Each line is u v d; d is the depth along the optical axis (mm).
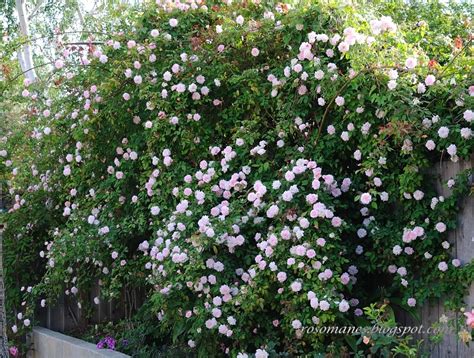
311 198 3781
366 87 3812
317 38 4043
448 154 3666
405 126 3523
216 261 4102
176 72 4703
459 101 3418
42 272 6020
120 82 5055
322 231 3768
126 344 4926
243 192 4367
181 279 4133
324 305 3512
